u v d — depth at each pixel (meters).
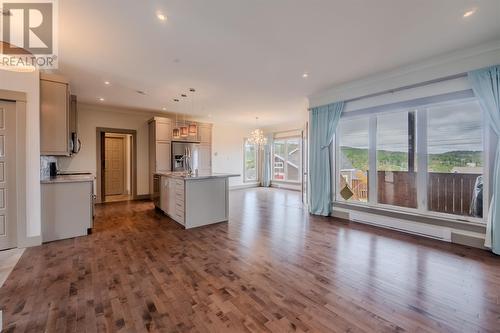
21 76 3.20
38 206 3.35
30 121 3.27
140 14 2.45
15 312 1.89
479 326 1.77
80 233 3.81
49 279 2.43
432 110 3.84
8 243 3.21
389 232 4.06
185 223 4.27
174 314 1.89
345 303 2.05
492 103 3.11
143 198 7.36
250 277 2.50
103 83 4.58
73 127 5.24
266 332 1.70
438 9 2.37
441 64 3.53
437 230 3.68
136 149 7.23
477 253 3.15
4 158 3.16
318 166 5.30
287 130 9.80
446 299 2.12
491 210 3.16
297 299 2.11
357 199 4.87
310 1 2.25
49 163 4.57
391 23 2.62
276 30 2.76
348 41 3.02
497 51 3.06
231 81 4.51
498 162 3.07
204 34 2.84
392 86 4.09
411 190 4.11
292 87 4.88
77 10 2.37
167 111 7.22
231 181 9.88
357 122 4.84
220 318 1.85
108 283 2.36
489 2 2.26
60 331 1.69
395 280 2.45
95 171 6.55
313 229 4.24
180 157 7.38
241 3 2.28
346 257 3.02
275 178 10.52
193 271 2.62
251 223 4.64
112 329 1.71
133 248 3.30
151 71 4.00
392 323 1.80
